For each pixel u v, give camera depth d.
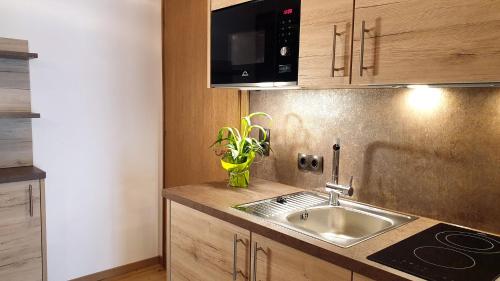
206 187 1.97
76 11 2.55
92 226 2.75
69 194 2.63
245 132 2.00
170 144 2.91
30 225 2.12
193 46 2.58
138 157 2.94
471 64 1.08
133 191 2.94
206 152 2.53
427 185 1.52
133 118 2.88
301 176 1.99
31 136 2.43
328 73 1.44
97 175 2.74
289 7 1.56
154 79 2.96
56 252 2.61
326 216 1.71
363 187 1.73
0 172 2.15
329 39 1.43
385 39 1.26
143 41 2.88
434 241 1.26
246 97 2.24
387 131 1.63
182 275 1.83
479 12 1.06
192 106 2.64
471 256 1.14
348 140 1.77
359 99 1.71
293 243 1.27
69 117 2.58
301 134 1.97
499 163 1.33
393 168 1.62
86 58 2.62
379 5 1.27
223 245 1.57
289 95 2.02
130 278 2.85
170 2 2.80
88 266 2.76
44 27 2.43
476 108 1.37
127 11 2.78
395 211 1.62
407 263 1.08
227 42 1.87
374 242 1.24
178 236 1.83
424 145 1.52
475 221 1.40
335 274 1.17
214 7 1.92
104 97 2.73
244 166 1.95
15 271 2.09
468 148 1.40
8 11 2.29
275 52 1.63
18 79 2.36
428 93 1.49
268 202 1.71
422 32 1.17
